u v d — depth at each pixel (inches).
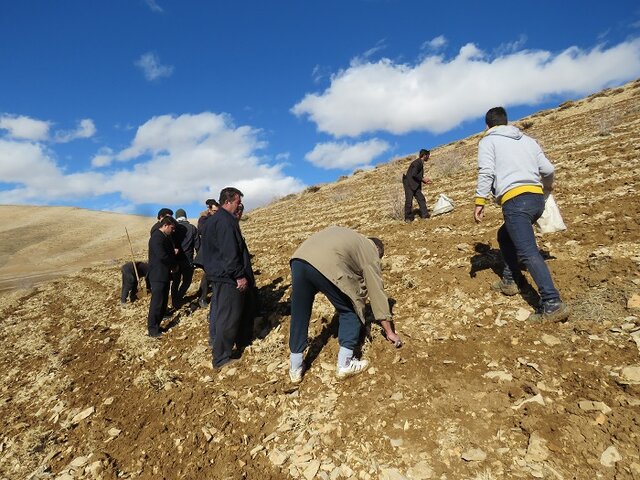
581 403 104.9
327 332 172.4
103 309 313.6
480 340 140.4
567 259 173.9
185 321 235.1
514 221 138.4
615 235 183.0
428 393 122.1
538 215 139.8
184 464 119.3
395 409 119.0
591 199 246.7
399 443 107.3
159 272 220.1
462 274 190.7
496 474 93.3
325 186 1032.8
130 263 311.6
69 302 382.3
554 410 105.8
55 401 174.6
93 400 169.5
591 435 96.7
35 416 167.0
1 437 156.2
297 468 107.7
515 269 158.2
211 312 187.6
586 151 392.2
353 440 112.3
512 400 112.3
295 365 142.5
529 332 137.0
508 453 97.8
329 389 136.3
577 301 143.1
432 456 101.5
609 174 288.7
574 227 206.2
